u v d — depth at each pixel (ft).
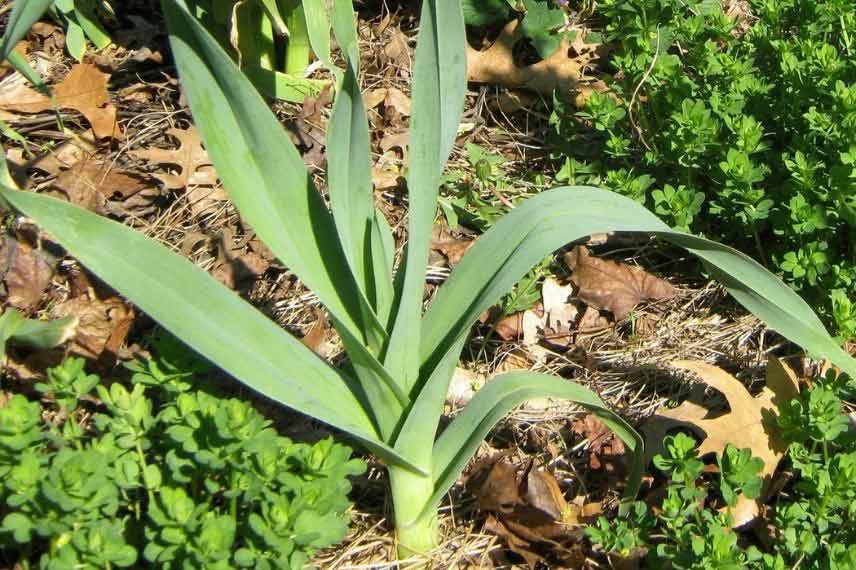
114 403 3.94
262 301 4.76
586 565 4.15
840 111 4.60
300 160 3.92
